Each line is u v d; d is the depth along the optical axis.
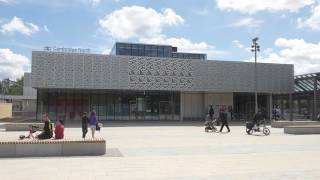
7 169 14.56
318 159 17.12
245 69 55.12
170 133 33.09
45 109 53.62
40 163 16.06
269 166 15.18
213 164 15.73
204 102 58.22
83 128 26.00
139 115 56.34
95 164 15.77
